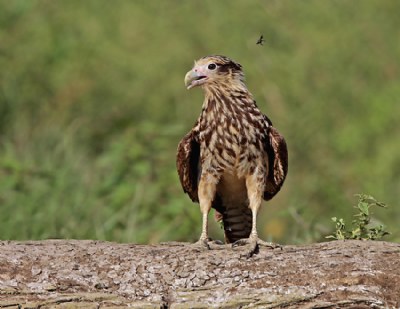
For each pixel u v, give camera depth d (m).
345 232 10.87
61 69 19.34
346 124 18.36
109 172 15.59
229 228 11.42
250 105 10.85
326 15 20.73
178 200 14.20
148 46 20.06
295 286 9.39
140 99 18.94
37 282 9.50
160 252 9.88
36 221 13.25
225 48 19.89
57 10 21.09
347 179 16.86
